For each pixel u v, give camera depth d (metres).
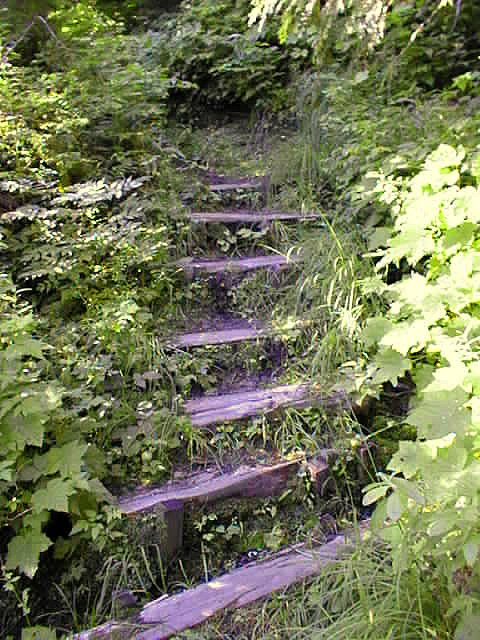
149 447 2.15
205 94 5.06
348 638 1.43
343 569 1.68
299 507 2.07
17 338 2.01
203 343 2.62
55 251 2.69
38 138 3.01
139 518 1.90
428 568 1.53
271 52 4.87
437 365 2.21
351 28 3.24
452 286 2.17
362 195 2.92
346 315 2.55
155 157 3.42
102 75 3.84
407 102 3.77
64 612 1.74
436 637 1.40
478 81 3.73
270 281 2.97
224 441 2.22
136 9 6.13
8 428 1.82
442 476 1.39
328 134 3.79
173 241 3.15
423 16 4.05
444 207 2.42
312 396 2.35
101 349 2.42
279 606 1.68
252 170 4.12
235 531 1.98
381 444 2.24
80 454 1.86
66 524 1.91
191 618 1.66
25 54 4.08
